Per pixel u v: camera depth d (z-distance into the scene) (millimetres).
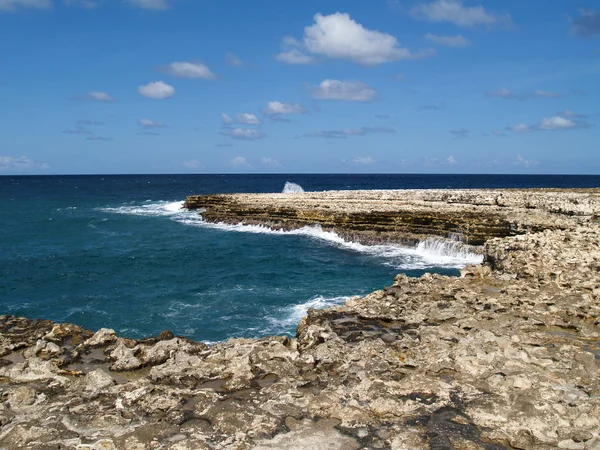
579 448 7070
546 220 30469
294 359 10352
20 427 7633
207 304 22141
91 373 9523
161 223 51438
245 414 8172
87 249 36219
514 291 14648
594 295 13867
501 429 7629
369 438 7500
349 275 27562
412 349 10617
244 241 39344
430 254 33125
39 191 112438
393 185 157125
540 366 9664
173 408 8352
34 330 12766
